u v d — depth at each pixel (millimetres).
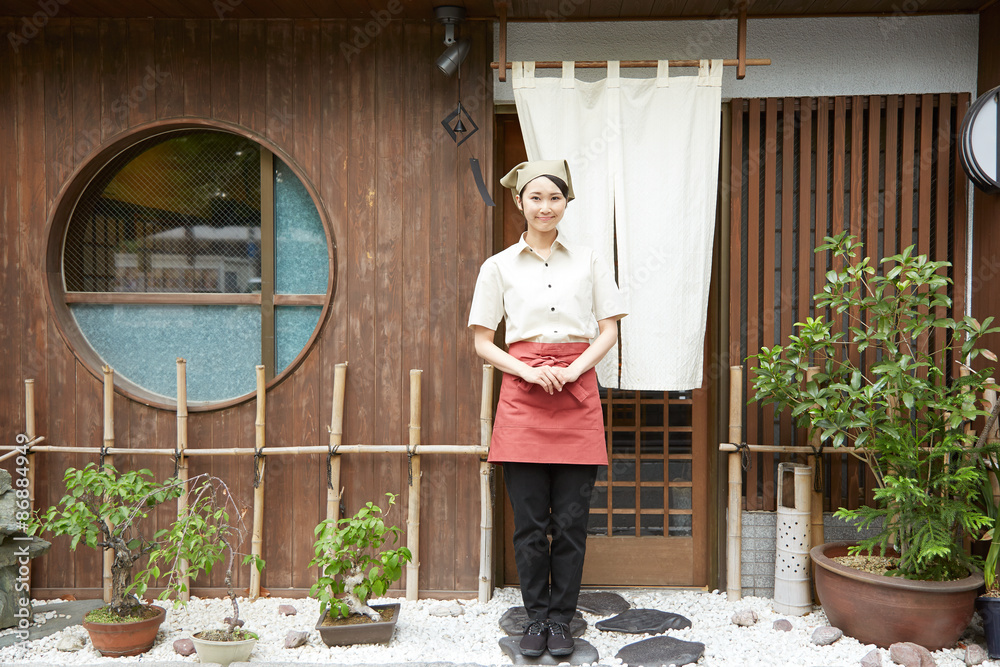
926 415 2908
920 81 3375
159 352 3480
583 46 3389
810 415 3041
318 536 2891
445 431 3328
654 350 3170
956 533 3072
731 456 3303
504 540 3543
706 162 3148
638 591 3479
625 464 3580
